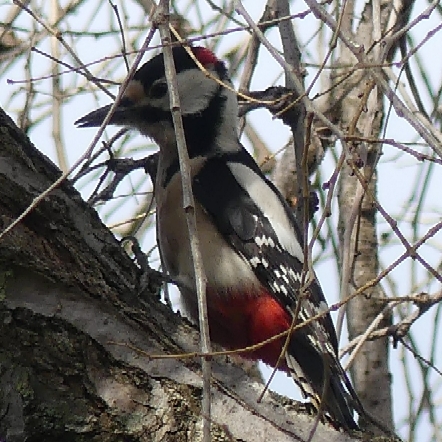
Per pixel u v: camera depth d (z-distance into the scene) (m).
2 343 4.86
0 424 4.80
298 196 7.91
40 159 5.62
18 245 5.05
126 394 4.98
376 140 5.19
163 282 7.40
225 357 5.46
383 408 7.88
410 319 7.26
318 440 5.18
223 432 5.03
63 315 5.03
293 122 7.72
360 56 5.72
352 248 8.17
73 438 4.85
